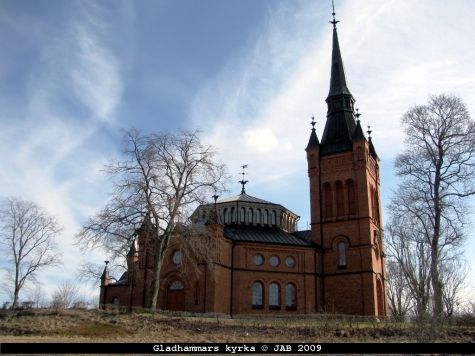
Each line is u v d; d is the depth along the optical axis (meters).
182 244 46.25
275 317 50.03
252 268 55.94
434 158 49.84
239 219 64.25
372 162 66.38
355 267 58.47
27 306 50.12
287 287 57.53
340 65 70.88
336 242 60.84
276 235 61.28
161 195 43.53
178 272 52.62
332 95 68.94
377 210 65.31
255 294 55.69
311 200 64.38
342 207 62.22
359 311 56.59
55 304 50.91
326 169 64.62
